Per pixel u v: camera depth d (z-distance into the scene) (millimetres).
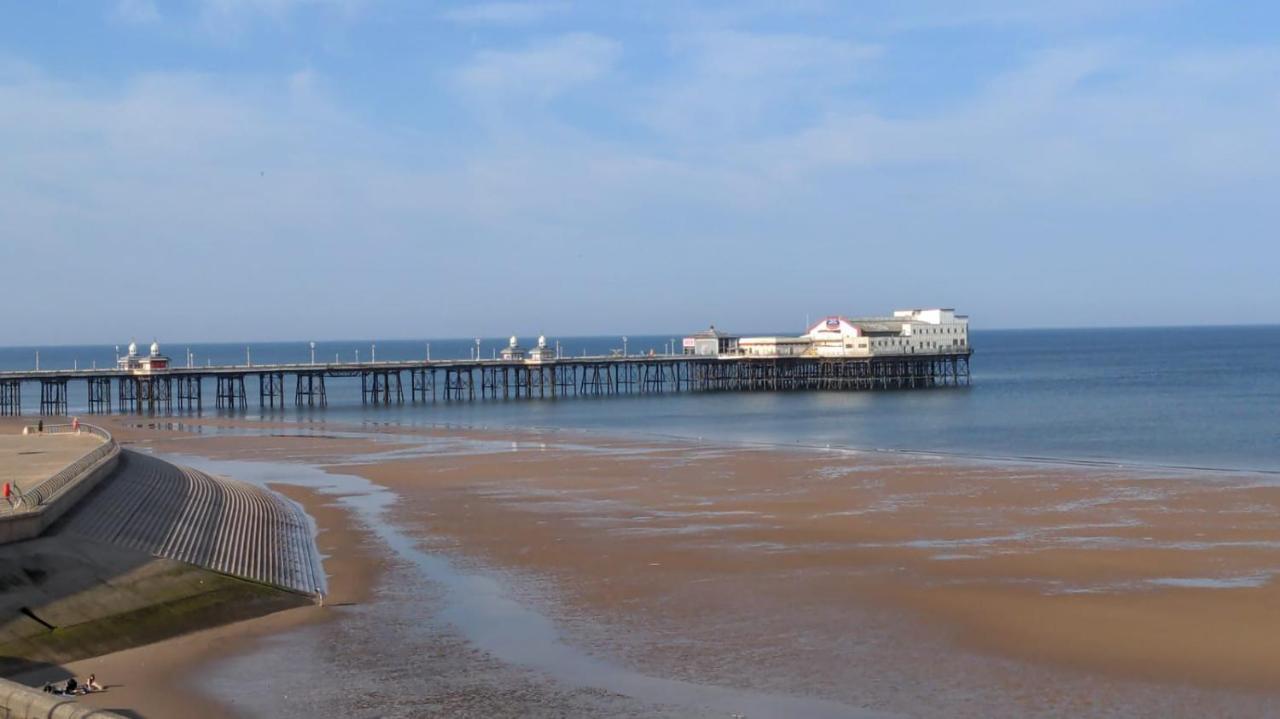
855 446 84438
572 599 36531
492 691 27531
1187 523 48188
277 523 49656
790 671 29062
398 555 43844
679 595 36875
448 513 53656
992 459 73375
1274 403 122875
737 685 28031
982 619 33531
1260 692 27078
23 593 30688
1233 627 32312
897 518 50344
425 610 35156
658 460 73812
